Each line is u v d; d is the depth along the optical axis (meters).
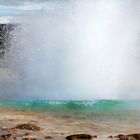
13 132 14.98
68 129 15.59
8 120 16.91
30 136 14.49
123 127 15.91
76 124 16.38
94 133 15.05
